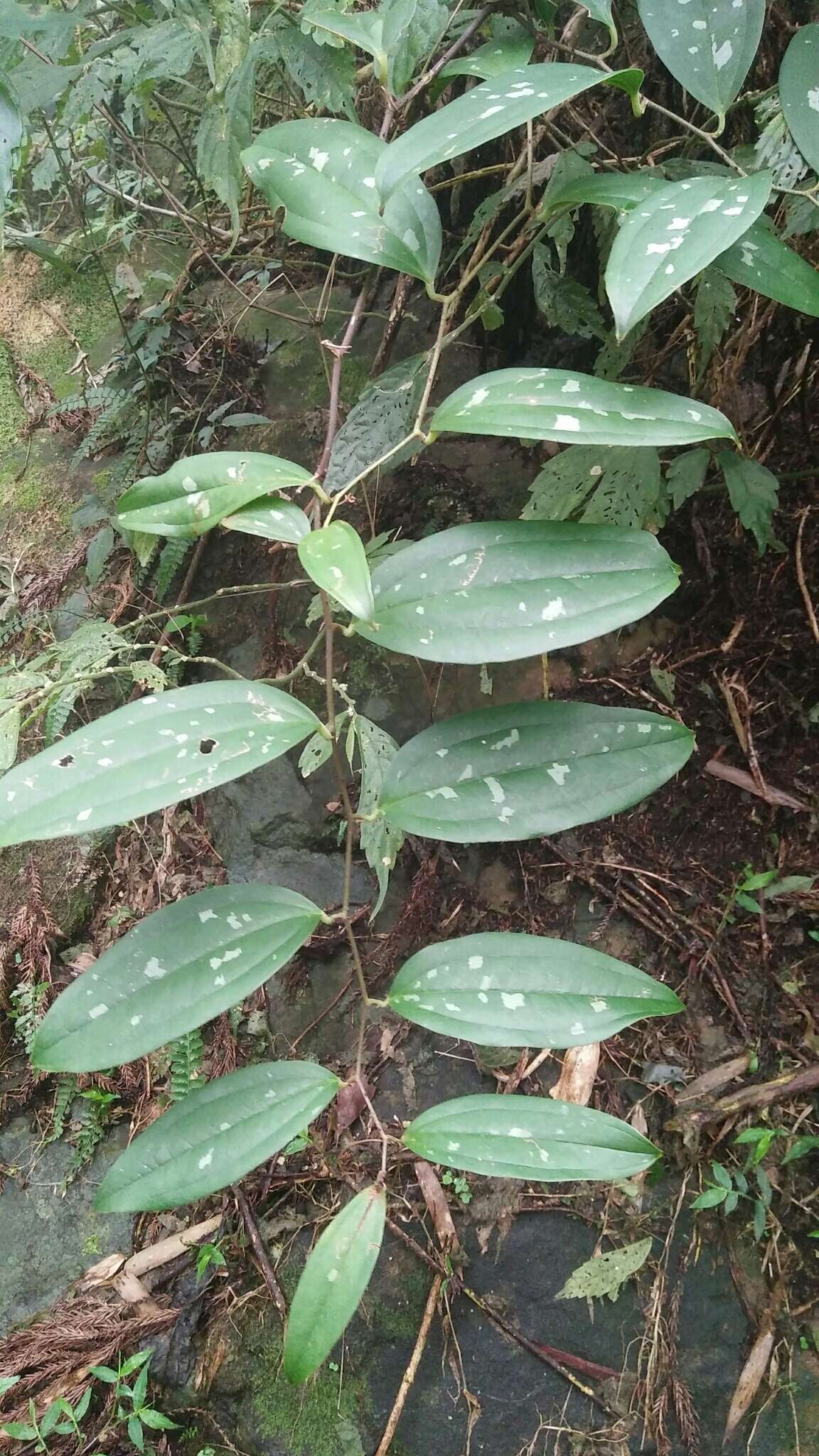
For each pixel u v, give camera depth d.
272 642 0.82
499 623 0.36
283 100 0.84
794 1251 0.60
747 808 0.70
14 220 1.10
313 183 0.42
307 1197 0.66
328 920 0.40
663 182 0.42
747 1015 0.65
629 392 0.37
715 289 0.56
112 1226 0.69
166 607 0.87
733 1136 0.62
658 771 0.38
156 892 0.79
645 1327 0.59
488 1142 0.39
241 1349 0.63
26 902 0.80
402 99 0.48
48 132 0.81
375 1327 0.61
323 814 0.77
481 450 0.83
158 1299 0.65
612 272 0.34
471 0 0.58
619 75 0.37
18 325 1.11
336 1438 0.59
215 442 0.91
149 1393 0.63
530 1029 0.39
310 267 0.97
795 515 0.73
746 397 0.72
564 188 0.44
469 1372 0.60
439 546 0.37
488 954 0.40
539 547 0.37
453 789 0.38
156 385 0.95
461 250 0.66
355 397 0.88
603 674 0.76
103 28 0.71
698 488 0.66
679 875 0.70
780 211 0.57
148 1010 0.36
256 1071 0.40
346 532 0.34
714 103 0.41
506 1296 0.61
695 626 0.75
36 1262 0.68
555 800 0.38
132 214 0.99
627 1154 0.38
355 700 0.79
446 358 0.86
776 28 0.59
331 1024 0.71
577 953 0.40
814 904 0.66
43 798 0.33
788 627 0.72
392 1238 0.63
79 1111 0.74
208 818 0.80
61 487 0.99
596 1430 0.57
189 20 0.53
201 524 0.38
